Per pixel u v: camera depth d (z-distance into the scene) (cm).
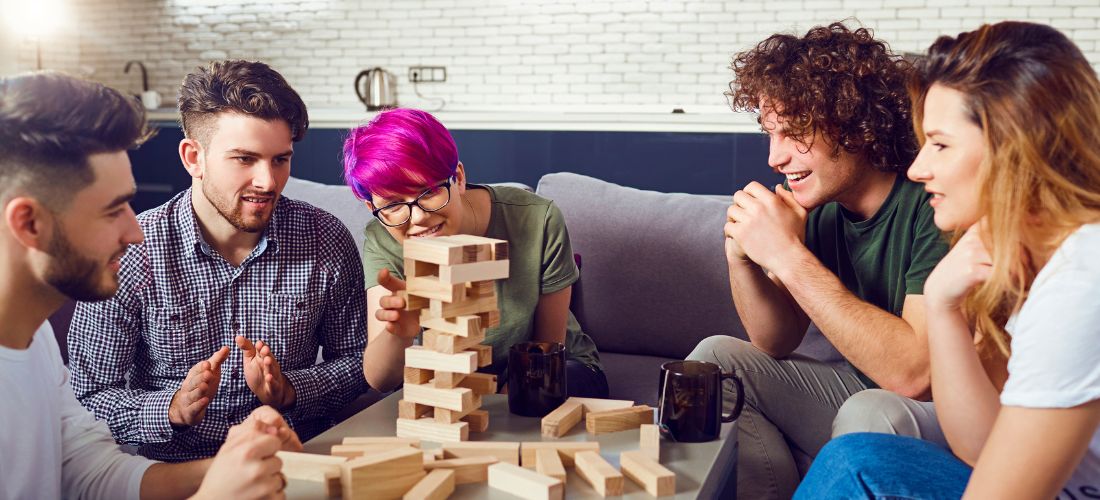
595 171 452
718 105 496
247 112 146
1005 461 90
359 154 139
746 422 159
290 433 115
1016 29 98
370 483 101
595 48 512
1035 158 94
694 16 494
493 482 107
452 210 145
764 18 482
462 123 469
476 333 121
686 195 232
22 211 95
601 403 133
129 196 104
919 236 150
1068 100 93
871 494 103
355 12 544
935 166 103
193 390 141
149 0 572
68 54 582
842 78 148
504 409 137
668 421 123
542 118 455
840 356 202
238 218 151
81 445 124
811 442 166
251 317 164
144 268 157
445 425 121
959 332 110
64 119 95
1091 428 88
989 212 98
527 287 172
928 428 134
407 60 542
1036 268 100
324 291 169
